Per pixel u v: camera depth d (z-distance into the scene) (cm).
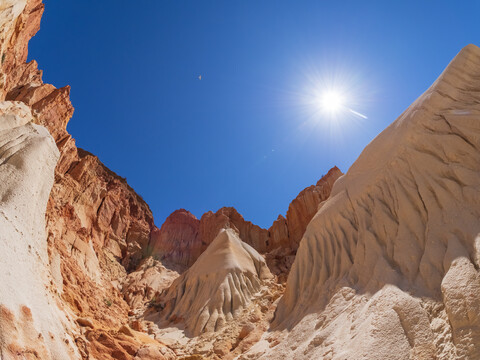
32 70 3105
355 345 859
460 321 688
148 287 3297
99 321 1641
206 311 2052
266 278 2662
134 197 5891
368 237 1281
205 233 5369
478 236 834
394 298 902
